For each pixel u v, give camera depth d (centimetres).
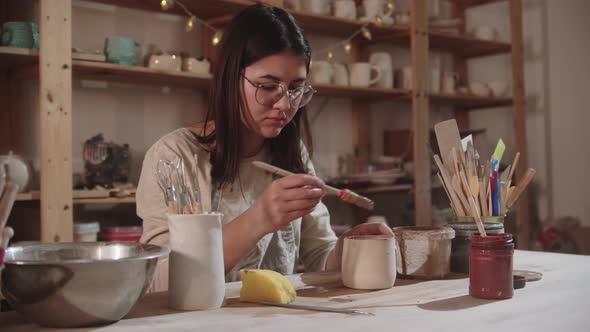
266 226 113
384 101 358
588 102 418
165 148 134
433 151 140
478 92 385
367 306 96
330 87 299
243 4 268
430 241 120
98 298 80
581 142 421
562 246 400
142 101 274
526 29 456
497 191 128
